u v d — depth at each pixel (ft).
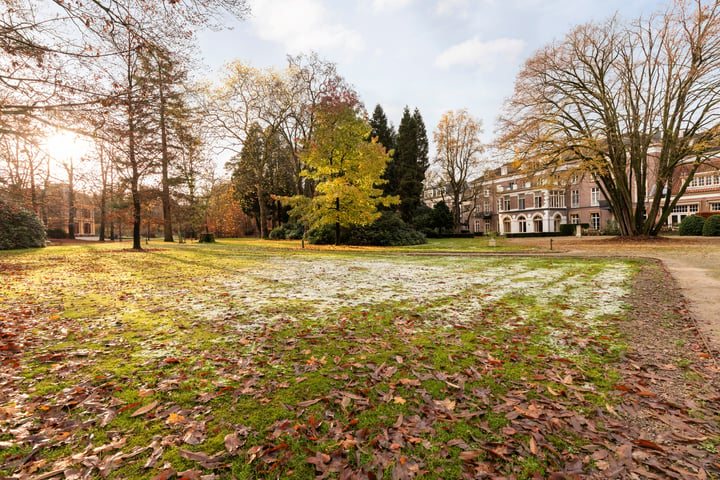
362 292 20.22
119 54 17.89
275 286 22.34
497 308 16.05
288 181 117.70
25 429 6.32
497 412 7.04
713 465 5.45
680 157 63.52
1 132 19.81
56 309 15.58
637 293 19.03
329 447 5.96
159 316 14.56
